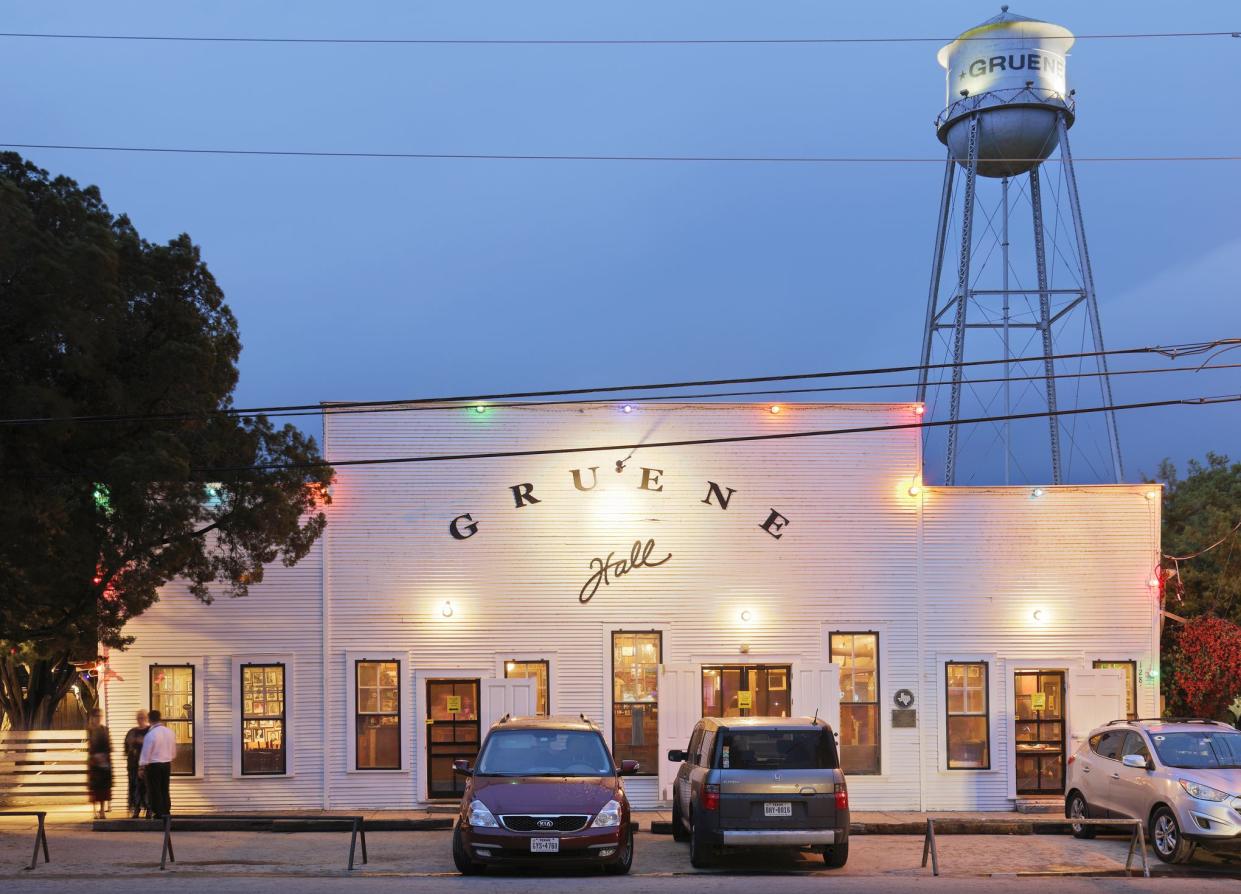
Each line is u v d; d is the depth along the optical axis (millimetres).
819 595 25156
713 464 25250
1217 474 41250
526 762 17391
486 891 14617
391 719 24641
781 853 18875
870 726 25078
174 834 21391
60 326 18641
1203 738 19047
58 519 19344
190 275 21141
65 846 19344
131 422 20484
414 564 24812
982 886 15359
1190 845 17422
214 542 24406
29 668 30562
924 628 25219
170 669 24594
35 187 19938
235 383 22469
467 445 25016
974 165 34500
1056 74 34719
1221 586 31406
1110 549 25578
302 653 24641
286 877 16172
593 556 24938
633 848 18938
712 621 24969
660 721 24453
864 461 25438
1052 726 25375
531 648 24750
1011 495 25562
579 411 25188
